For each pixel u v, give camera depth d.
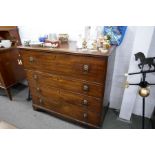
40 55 1.46
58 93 1.61
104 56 1.13
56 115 1.89
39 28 1.95
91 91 1.37
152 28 1.31
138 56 1.31
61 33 1.78
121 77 1.77
